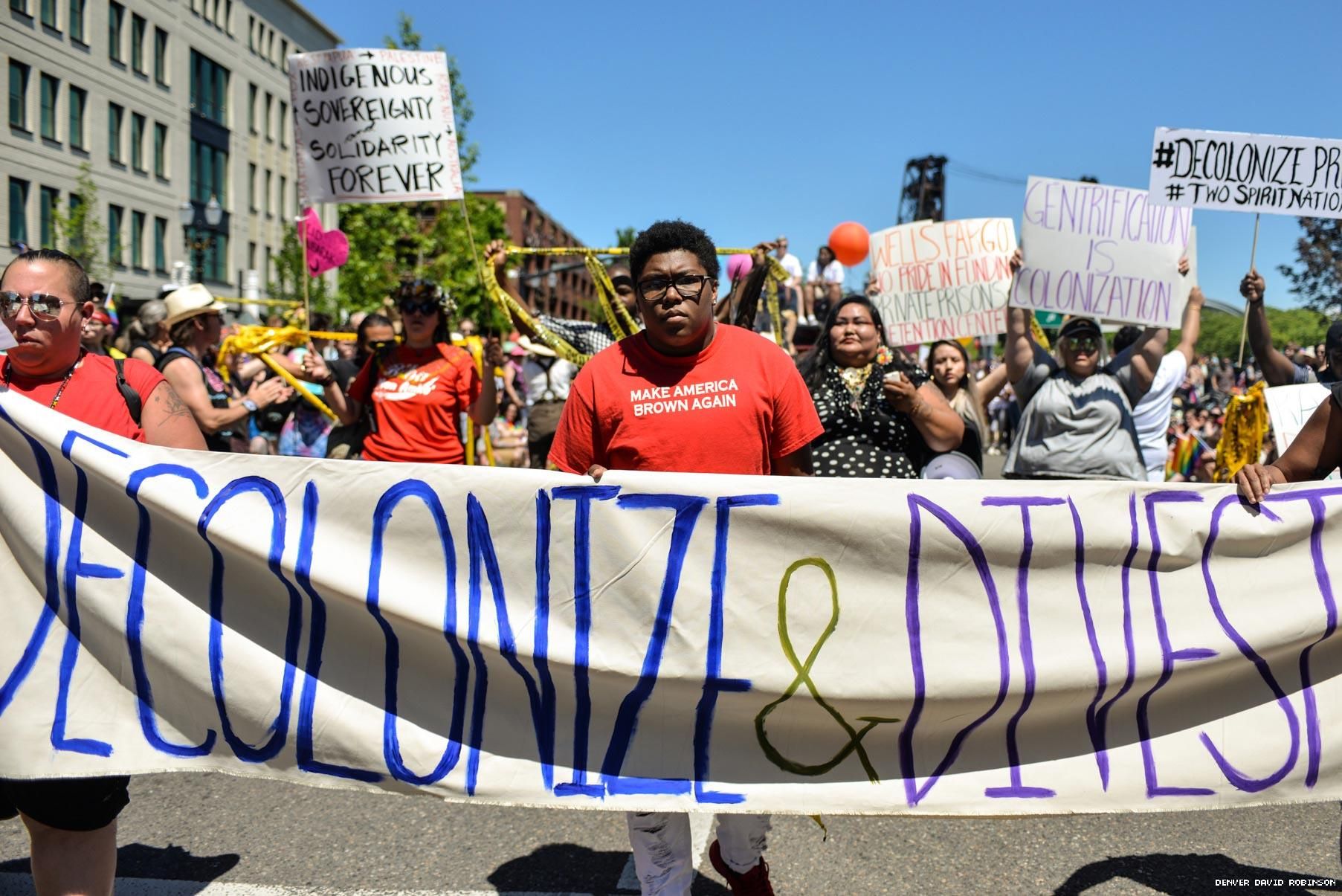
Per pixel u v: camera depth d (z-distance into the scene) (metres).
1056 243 5.91
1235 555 3.12
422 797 3.04
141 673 3.02
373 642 3.08
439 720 3.06
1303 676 3.13
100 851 2.98
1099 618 3.09
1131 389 5.72
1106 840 4.00
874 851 3.92
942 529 3.05
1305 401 5.64
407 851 3.89
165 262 38.97
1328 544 3.12
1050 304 5.90
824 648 3.04
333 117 6.55
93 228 28.36
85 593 3.00
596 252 5.96
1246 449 7.65
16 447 3.01
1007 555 3.07
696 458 3.03
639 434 3.04
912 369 4.35
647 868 3.08
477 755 3.04
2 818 3.19
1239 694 3.14
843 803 3.05
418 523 3.07
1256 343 6.17
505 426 13.09
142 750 3.00
